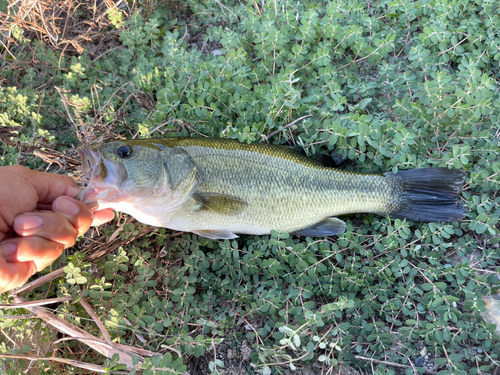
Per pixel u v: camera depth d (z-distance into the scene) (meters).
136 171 0.36
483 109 0.39
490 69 0.45
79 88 0.50
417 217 0.39
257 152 0.38
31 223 0.27
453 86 0.42
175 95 0.45
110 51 0.52
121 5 0.54
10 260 0.28
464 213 0.38
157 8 0.54
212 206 0.38
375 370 0.35
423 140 0.42
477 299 0.35
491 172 0.39
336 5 0.48
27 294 0.38
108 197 0.35
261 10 0.52
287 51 0.48
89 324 0.37
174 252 0.42
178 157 0.37
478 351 0.35
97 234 0.42
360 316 0.37
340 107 0.42
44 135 0.42
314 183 0.39
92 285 0.36
